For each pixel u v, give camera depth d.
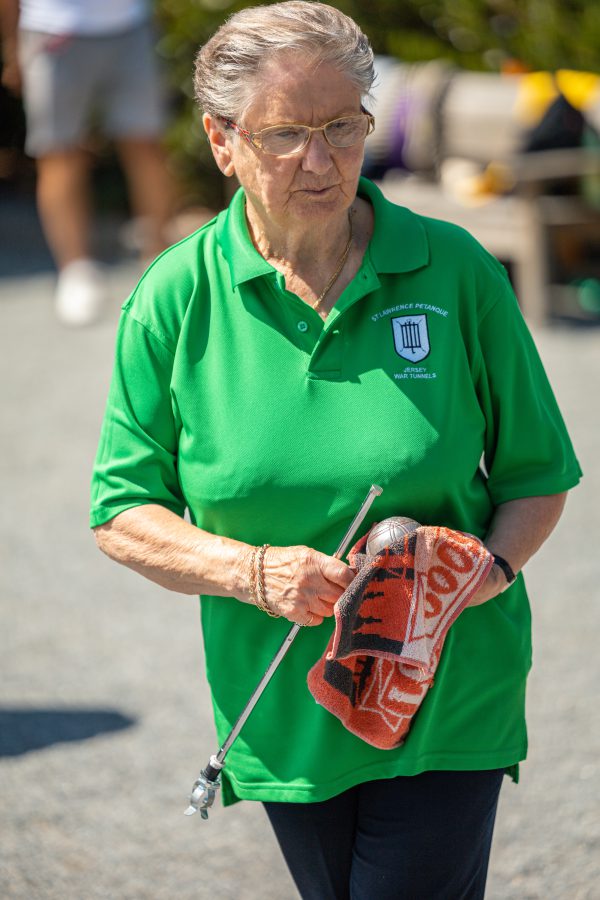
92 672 12.37
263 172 6.17
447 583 6.08
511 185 22.11
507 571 6.41
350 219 6.61
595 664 11.91
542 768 10.47
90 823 10.10
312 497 6.29
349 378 6.33
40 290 25.72
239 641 6.65
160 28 27.67
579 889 9.02
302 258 6.48
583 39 24.58
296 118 5.99
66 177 22.88
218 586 6.27
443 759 6.52
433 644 6.09
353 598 5.89
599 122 21.20
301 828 6.68
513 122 21.75
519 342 6.58
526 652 6.78
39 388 20.12
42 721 11.52
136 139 23.58
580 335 20.94
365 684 6.28
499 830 9.75
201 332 6.52
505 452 6.68
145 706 11.75
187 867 9.55
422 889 6.45
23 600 13.84
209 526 6.59
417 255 6.43
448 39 26.30
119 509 6.58
